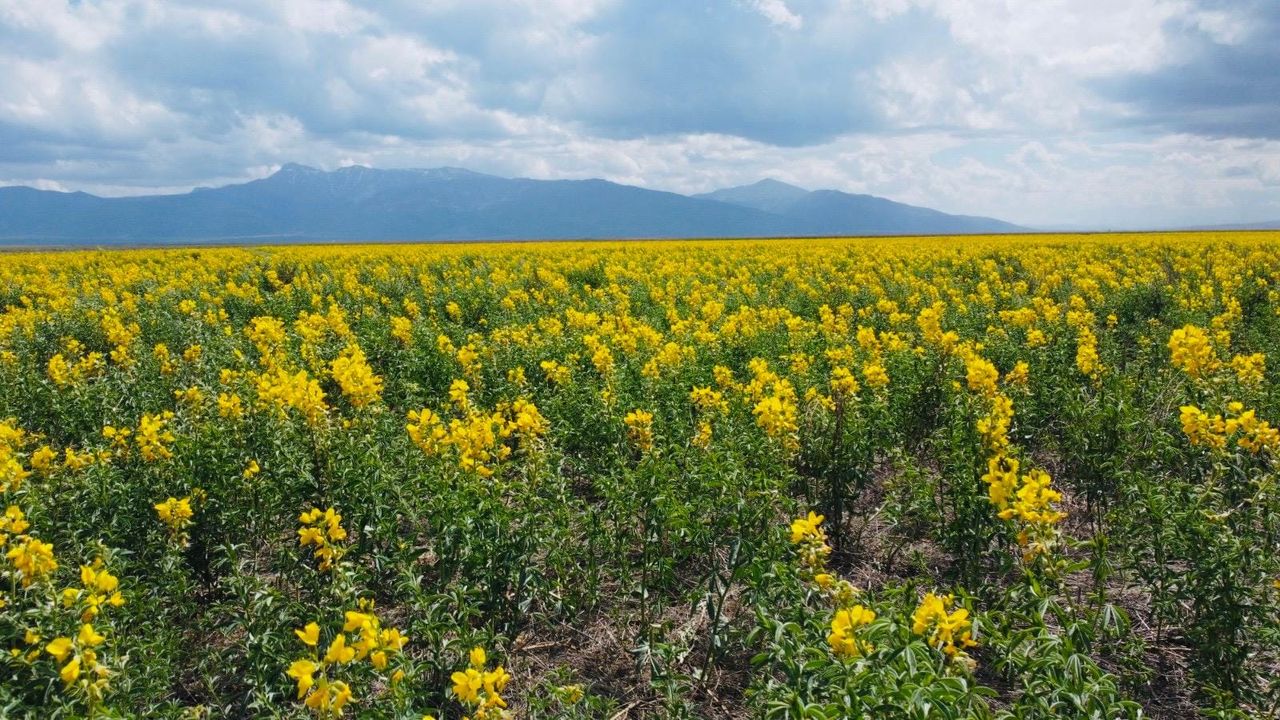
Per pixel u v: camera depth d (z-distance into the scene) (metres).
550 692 4.62
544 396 9.80
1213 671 4.57
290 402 6.59
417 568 5.95
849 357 10.25
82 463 6.40
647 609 5.95
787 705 3.51
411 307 17.47
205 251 43.19
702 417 8.27
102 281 26.77
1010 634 3.95
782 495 6.00
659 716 4.79
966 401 7.48
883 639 3.63
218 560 5.43
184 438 6.67
